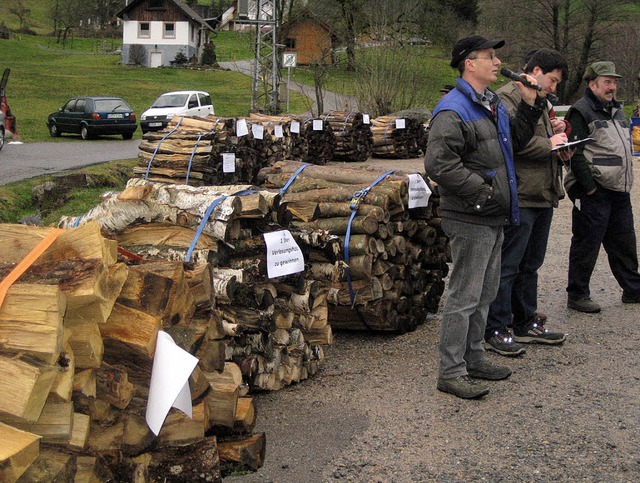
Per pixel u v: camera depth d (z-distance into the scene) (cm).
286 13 4666
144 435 313
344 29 3394
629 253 730
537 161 573
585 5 4238
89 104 2661
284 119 1661
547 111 594
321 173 685
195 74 6231
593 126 681
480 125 487
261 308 484
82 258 279
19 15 9431
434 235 684
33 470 264
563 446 439
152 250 480
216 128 1186
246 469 363
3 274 275
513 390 525
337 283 596
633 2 4381
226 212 462
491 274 520
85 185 1411
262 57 3319
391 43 3106
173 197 476
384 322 628
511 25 4384
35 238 290
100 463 295
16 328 251
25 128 2958
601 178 682
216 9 11044
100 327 302
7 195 1198
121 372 300
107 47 8506
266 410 492
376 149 2366
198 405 340
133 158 1962
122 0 9831
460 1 5041
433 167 480
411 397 513
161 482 329
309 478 403
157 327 304
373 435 455
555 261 934
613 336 644
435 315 724
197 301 345
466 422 473
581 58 4350
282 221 509
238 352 486
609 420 475
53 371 252
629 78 4147
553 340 618
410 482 398
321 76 3381
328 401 507
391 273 623
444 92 800
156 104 2939
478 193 477
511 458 425
